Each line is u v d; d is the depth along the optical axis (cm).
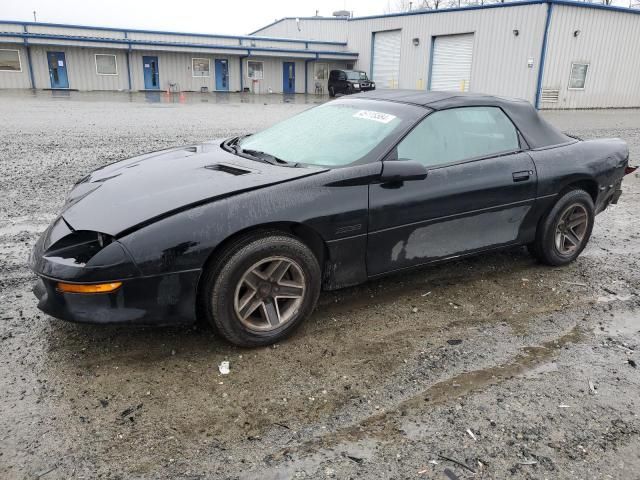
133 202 297
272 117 1725
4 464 217
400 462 225
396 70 3422
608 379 291
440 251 372
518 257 471
